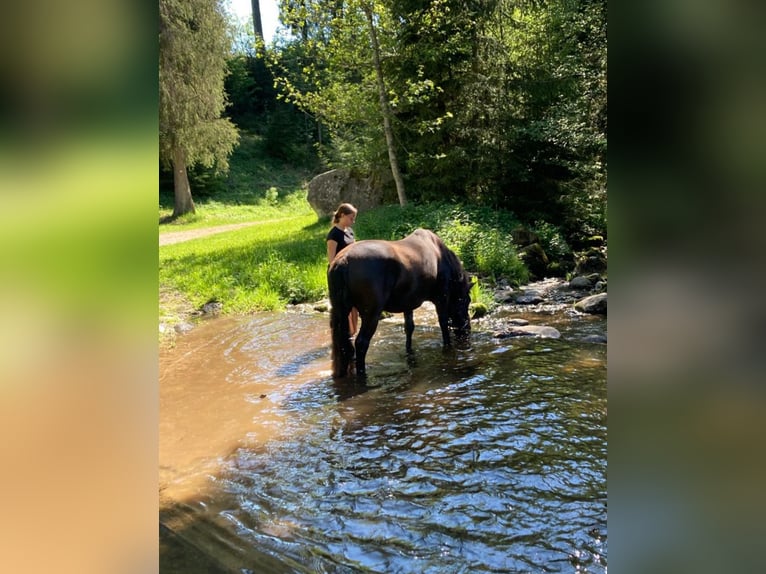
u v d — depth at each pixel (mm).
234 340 6246
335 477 3008
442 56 13148
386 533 2471
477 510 2631
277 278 8945
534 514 2580
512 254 9719
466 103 13516
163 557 2268
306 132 35969
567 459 3104
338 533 2479
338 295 4633
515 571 2186
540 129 12898
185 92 20484
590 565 2203
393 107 13648
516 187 14078
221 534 2469
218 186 29250
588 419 3646
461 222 11125
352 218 5316
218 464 3199
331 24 12578
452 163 13570
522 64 13812
